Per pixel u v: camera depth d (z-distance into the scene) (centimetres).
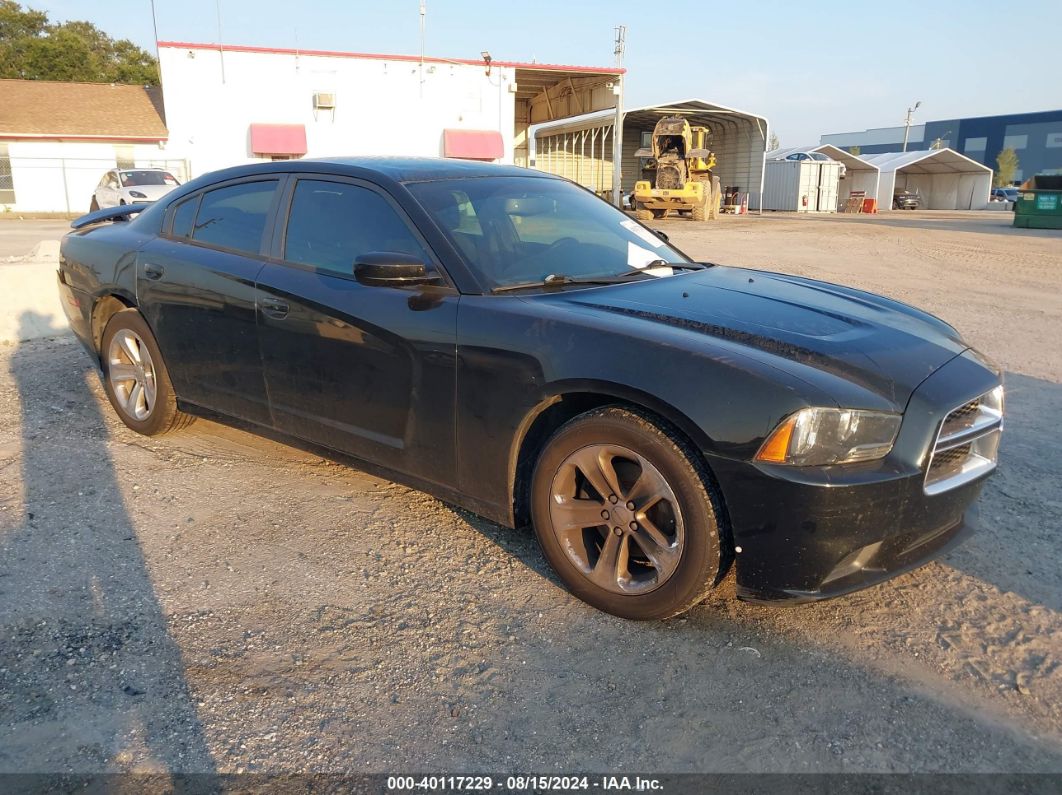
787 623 284
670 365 257
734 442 245
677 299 313
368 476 412
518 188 381
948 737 228
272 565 319
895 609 293
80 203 3169
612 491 278
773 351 265
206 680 248
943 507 264
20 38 5375
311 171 376
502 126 3206
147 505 371
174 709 236
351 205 354
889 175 5069
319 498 384
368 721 233
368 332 326
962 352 301
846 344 277
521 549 336
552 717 236
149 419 446
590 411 279
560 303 300
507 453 295
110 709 235
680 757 220
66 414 501
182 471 413
